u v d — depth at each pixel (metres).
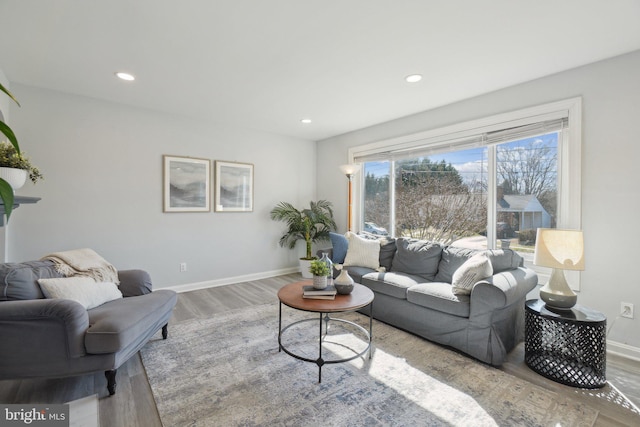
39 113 3.10
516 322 2.54
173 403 1.79
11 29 2.05
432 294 2.61
